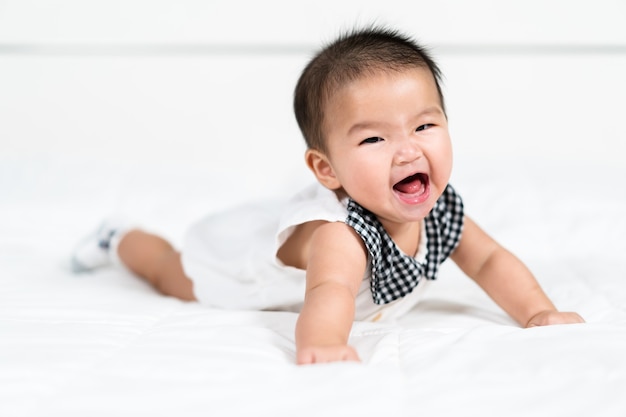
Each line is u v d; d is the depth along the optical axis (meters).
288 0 2.21
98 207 1.83
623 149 2.18
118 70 2.27
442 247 1.10
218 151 2.29
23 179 1.93
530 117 2.21
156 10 2.24
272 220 1.21
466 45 2.20
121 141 2.29
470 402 0.64
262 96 2.26
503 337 0.83
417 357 0.79
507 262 1.08
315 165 1.04
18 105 2.29
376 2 2.20
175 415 0.62
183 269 1.32
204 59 2.25
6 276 1.32
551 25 2.16
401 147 0.93
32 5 2.24
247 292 1.16
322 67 1.00
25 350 0.79
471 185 1.80
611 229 1.57
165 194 1.90
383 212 0.96
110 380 0.70
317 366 0.73
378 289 1.04
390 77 0.93
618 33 2.14
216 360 0.76
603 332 0.82
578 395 0.65
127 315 1.00
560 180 1.81
